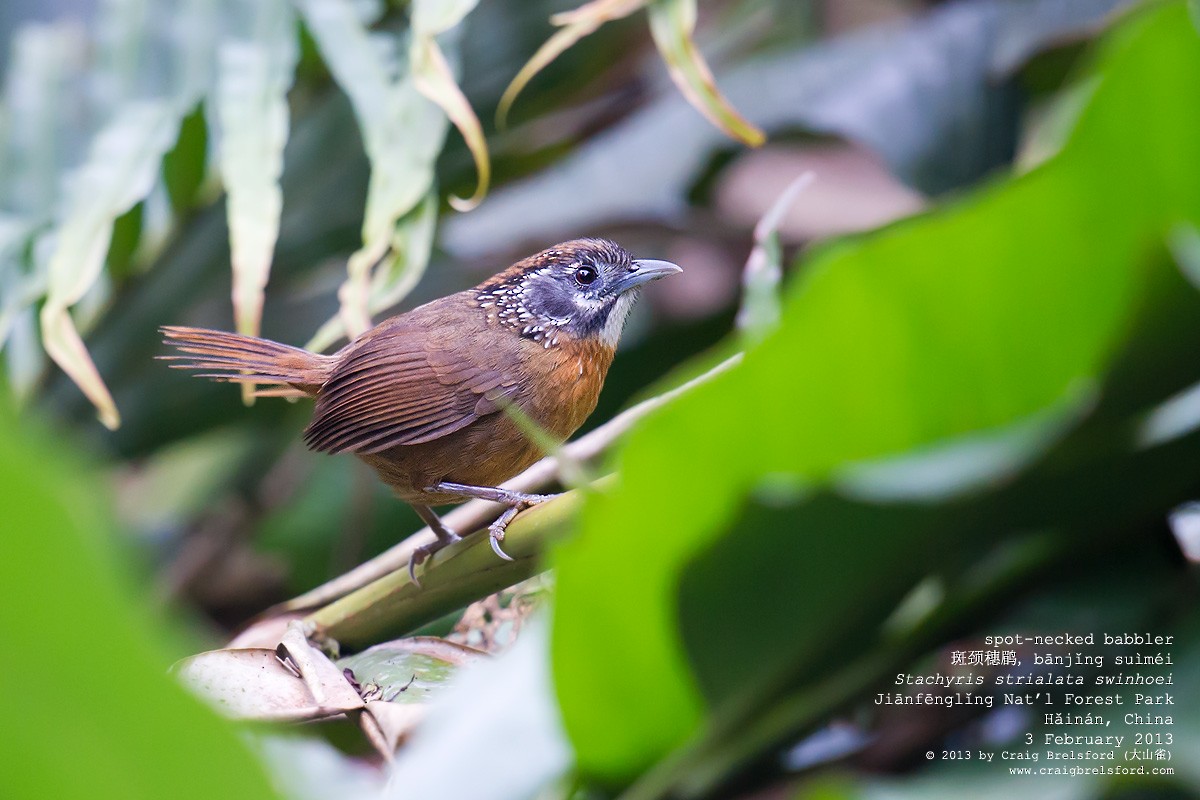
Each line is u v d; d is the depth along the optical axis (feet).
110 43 13.06
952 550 8.20
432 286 13.58
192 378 13.42
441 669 12.75
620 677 8.55
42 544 5.27
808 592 8.24
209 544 13.53
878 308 7.52
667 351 13.48
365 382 13.15
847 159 13.87
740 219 13.66
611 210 13.39
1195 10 7.32
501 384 13.15
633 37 13.37
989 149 13.33
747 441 7.74
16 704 5.70
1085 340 7.63
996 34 13.38
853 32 13.64
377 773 12.68
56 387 13.33
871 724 9.83
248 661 12.74
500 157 13.41
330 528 13.51
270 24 13.03
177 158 13.10
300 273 13.33
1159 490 8.08
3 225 13.10
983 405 7.85
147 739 5.95
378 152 12.98
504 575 12.81
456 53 13.11
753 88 13.43
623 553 8.06
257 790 6.12
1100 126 7.15
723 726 8.69
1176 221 7.32
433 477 13.15
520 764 8.92
